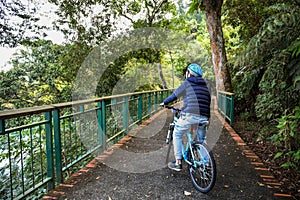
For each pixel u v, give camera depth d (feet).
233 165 12.00
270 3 24.77
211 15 28.14
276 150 14.32
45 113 9.23
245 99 24.27
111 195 9.03
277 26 13.17
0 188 8.60
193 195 9.02
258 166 11.85
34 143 10.36
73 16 33.78
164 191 9.35
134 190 9.43
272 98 14.64
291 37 12.99
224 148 14.96
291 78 12.56
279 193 9.11
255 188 9.50
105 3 34.68
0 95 32.83
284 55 12.07
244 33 30.12
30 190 8.55
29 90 35.50
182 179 10.47
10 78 34.01
